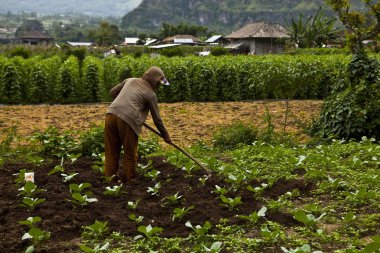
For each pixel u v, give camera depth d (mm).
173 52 50281
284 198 6910
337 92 12352
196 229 5633
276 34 63812
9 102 20828
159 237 5684
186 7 190250
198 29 102750
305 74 14367
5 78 20656
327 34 51125
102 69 23750
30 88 21016
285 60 22734
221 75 21656
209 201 6941
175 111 18625
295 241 5363
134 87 7883
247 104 20375
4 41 144125
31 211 6574
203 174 8375
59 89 21109
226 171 8305
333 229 5809
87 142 9969
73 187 7004
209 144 12078
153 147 10359
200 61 22547
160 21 187375
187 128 14969
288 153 9602
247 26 68938
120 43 99250
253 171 8062
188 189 7539
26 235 5418
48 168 8969
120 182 8047
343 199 6930
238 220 6102
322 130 12188
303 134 12961
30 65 21438
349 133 11586
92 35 97125
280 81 14594
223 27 171125
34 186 7020
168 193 7344
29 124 15703
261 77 15422
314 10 147500
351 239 5488
